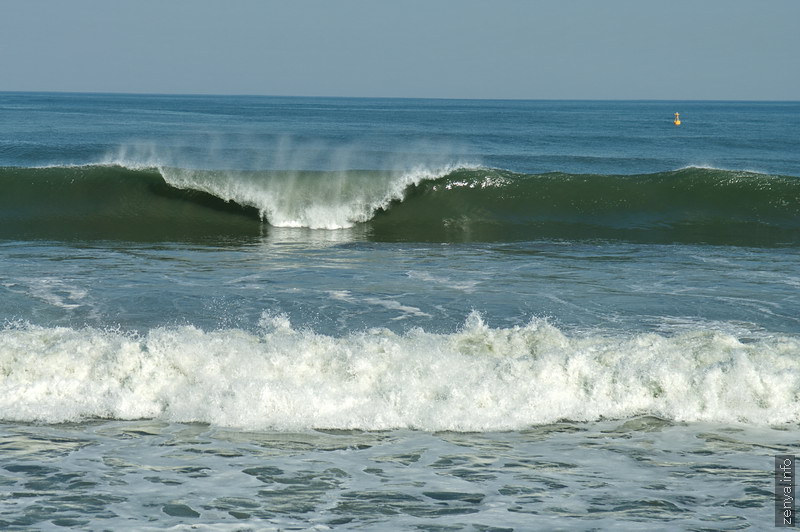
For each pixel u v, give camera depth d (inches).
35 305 773.9
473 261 1063.6
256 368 559.8
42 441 472.7
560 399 540.4
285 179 1528.1
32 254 1058.7
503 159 3100.4
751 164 3093.0
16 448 459.2
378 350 581.9
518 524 366.3
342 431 501.0
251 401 524.4
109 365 563.8
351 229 1409.9
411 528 361.4
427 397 536.7
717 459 455.2
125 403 531.2
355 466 441.1
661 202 1514.5
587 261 1067.9
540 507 386.6
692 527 364.8
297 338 604.7
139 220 1414.9
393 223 1455.5
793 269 1010.1
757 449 472.4
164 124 5344.5
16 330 632.4
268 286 878.4
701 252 1154.7
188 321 732.7
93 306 776.3
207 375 552.4
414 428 508.4
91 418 518.0
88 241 1207.6
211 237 1289.4
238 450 463.5
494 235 1341.0
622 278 943.7
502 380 552.1
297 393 528.1
